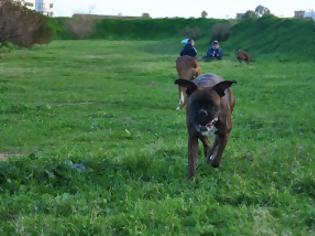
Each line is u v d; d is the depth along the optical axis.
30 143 12.70
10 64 37.78
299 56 46.25
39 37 54.25
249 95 22.00
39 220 6.65
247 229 6.24
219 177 8.45
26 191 7.93
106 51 57.59
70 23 99.56
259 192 7.60
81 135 13.41
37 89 23.77
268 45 56.16
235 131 13.38
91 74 31.92
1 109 17.25
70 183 8.27
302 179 8.05
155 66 38.22
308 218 6.62
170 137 12.81
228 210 6.89
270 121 15.10
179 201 7.20
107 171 8.84
